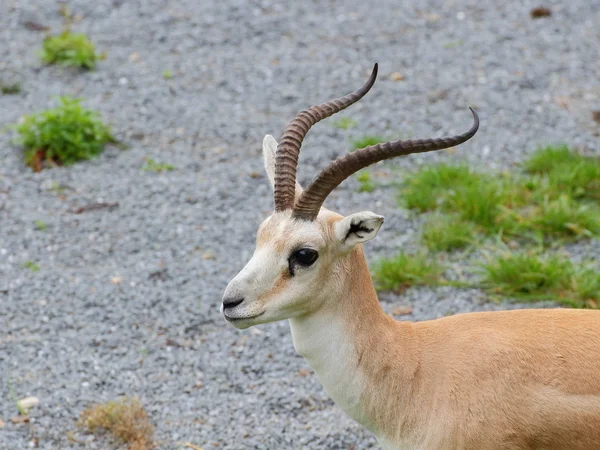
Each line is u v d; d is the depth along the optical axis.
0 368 18.38
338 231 12.51
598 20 33.16
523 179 23.73
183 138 27.56
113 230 23.33
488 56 31.05
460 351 12.84
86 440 16.41
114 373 18.31
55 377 18.16
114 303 20.50
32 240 22.89
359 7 35.31
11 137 27.50
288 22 34.25
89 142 26.97
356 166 12.44
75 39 31.50
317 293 12.70
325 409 17.25
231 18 34.66
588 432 12.32
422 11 34.72
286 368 18.47
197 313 20.16
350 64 31.16
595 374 12.33
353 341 12.91
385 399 12.95
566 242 21.67
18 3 36.00
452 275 20.88
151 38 33.38
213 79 30.67
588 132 26.41
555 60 30.52
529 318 13.10
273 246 12.55
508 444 12.45
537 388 12.38
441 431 12.62
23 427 16.69
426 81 29.81
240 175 25.66
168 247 22.61
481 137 26.56
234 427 16.81
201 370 18.45
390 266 20.72
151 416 17.09
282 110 28.77
